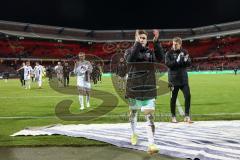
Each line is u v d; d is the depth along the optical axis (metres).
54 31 77.75
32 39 72.56
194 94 19.64
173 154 6.13
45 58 71.12
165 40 80.00
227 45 74.31
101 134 8.05
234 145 6.77
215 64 69.19
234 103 15.02
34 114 12.52
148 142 6.71
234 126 9.00
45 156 6.22
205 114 11.79
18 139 7.72
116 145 6.96
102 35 82.38
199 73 59.44
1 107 14.90
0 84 35.59
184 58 9.77
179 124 9.48
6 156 6.26
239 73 54.91
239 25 75.06
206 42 78.50
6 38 69.19
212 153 6.14
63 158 6.06
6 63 65.94
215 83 29.34
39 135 8.11
